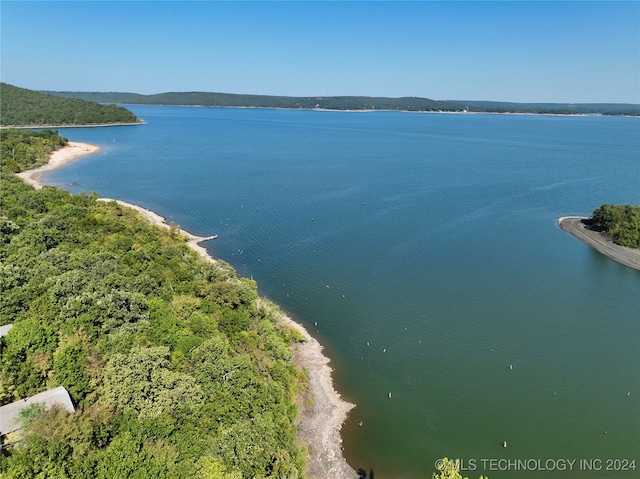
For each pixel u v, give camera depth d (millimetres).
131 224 121625
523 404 71688
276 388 64250
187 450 46188
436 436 65688
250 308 83375
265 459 48812
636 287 108688
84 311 63562
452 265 119375
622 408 71000
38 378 50750
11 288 70188
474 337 88062
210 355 59031
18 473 37500
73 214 116312
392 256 124812
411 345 85875
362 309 97938
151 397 50281
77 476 39094
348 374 78125
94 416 46094
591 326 91875
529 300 101688
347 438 64875
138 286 75875
